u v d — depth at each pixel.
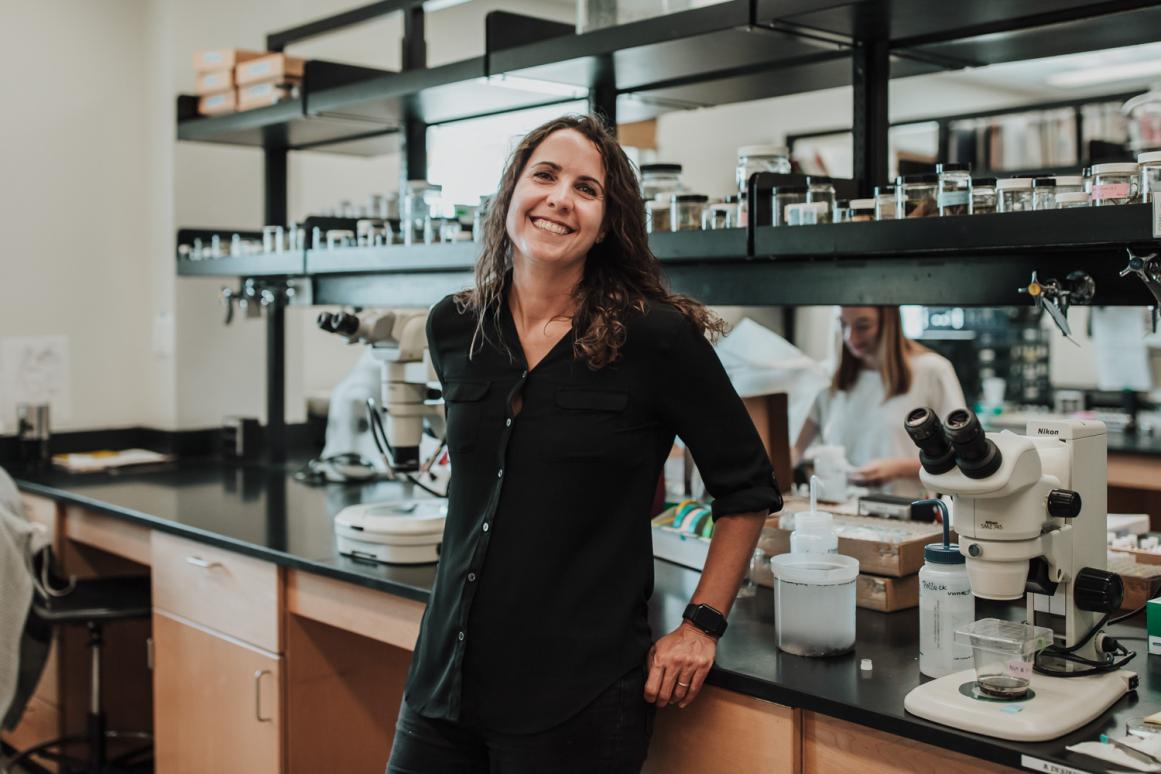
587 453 1.69
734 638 1.93
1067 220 1.78
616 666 1.69
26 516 3.18
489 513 1.72
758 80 2.74
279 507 3.21
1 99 3.85
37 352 3.96
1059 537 1.65
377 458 3.62
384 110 3.32
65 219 4.01
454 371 1.82
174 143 4.04
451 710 1.71
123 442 4.19
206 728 2.92
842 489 2.77
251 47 4.25
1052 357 7.14
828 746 1.67
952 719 1.50
